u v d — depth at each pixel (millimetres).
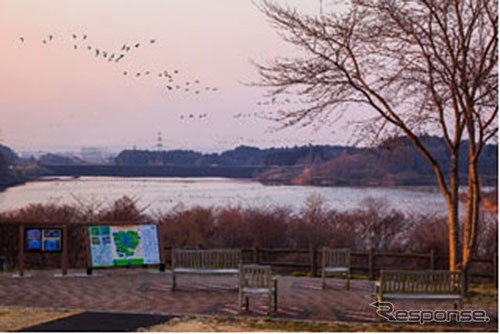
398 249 22312
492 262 15500
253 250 18000
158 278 15852
